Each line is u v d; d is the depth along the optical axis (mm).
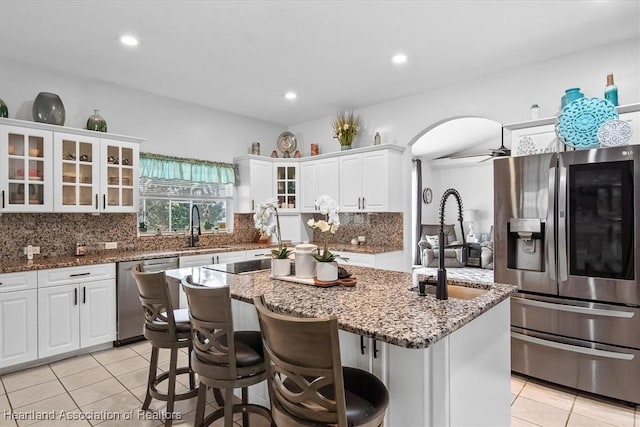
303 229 5582
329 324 1099
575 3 2518
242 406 1946
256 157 5141
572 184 2619
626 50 3043
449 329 1305
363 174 4605
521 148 3021
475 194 9383
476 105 3891
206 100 4641
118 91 4090
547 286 2725
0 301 2855
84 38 3004
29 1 2475
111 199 3789
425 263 7781
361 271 2605
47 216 3611
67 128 3428
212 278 2350
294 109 5020
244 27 2842
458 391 1453
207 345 1713
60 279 3164
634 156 2381
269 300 1740
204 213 4977
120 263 3520
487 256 7387
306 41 3072
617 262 2449
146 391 2523
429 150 8500
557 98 3375
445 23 2781
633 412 2381
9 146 3158
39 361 3096
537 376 2771
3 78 3359
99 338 3389
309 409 1202
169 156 4512
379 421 1275
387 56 3357
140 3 2510
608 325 2477
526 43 3102
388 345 1549
